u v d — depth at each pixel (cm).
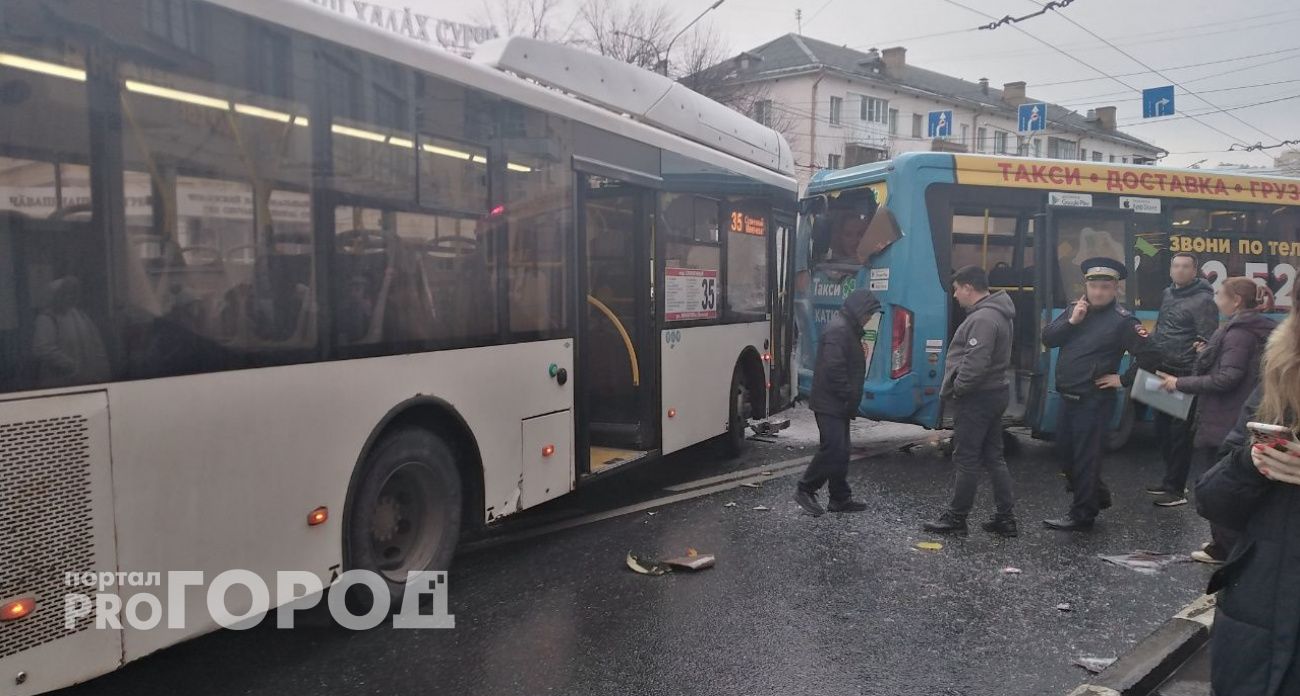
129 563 321
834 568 559
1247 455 242
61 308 301
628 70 712
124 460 319
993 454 628
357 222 425
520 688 393
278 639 446
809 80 4509
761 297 945
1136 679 393
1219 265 998
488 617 477
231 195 360
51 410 297
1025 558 579
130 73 321
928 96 4991
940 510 705
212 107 352
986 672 410
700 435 813
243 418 366
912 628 462
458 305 498
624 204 727
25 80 292
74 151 304
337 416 414
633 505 723
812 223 1034
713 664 419
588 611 487
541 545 612
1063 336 646
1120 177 948
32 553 293
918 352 870
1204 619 455
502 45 584
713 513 696
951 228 877
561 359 601
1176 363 724
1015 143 5616
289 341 388
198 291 346
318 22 402
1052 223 898
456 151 495
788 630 459
